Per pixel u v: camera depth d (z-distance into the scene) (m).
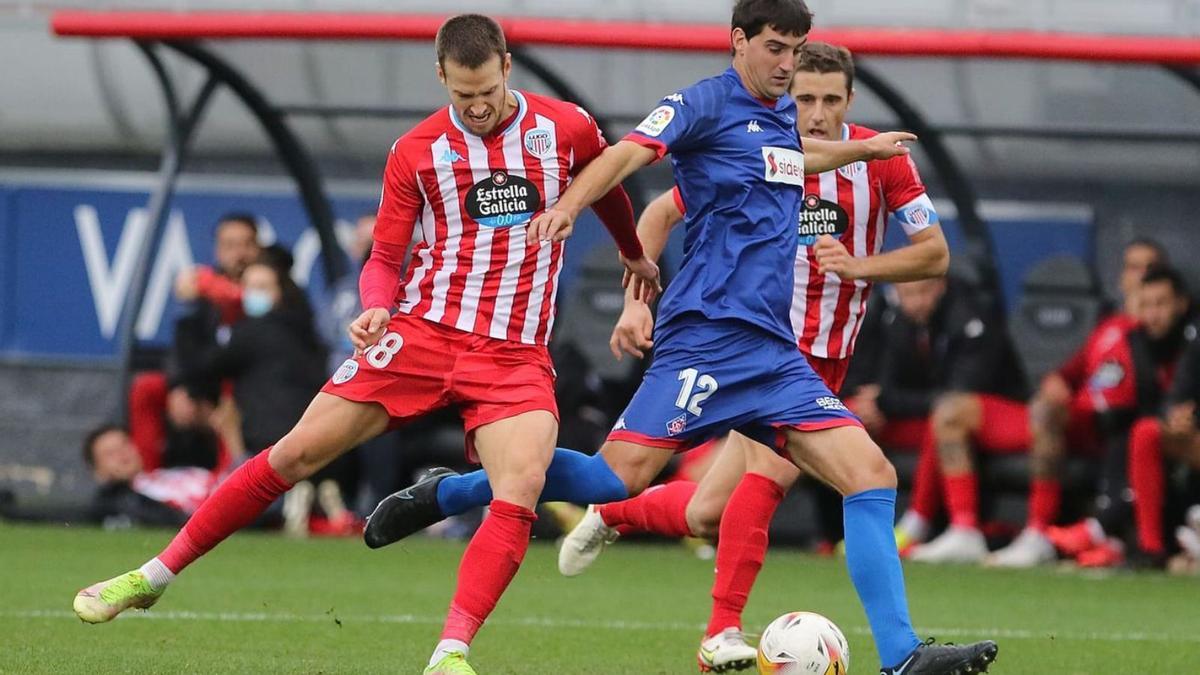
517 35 39.72
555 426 19.91
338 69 44.03
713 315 20.61
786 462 23.12
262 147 51.59
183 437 45.34
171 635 24.92
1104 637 27.75
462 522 44.50
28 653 22.27
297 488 43.97
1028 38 38.50
